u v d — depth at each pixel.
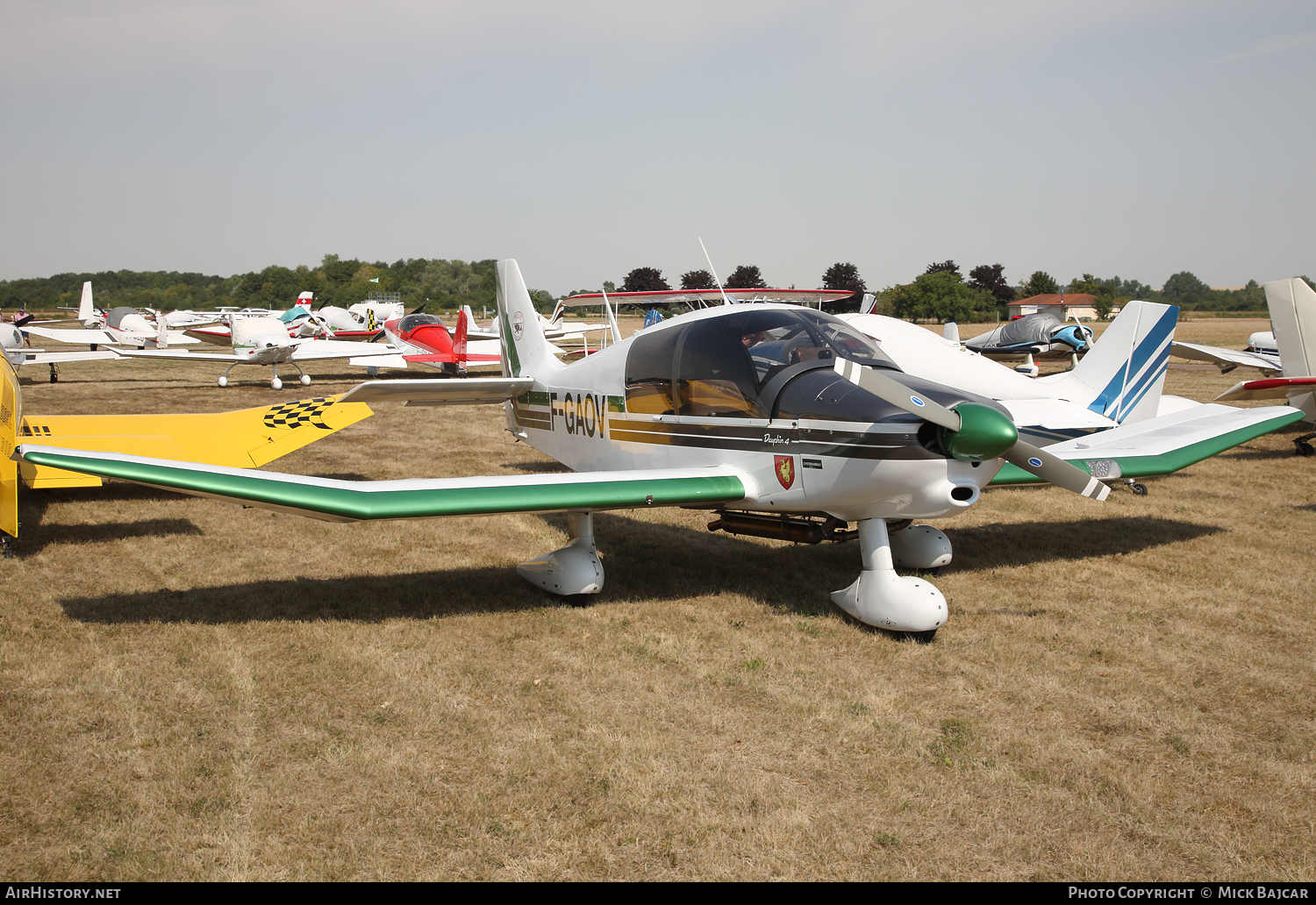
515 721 3.57
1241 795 3.04
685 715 3.65
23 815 2.85
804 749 3.36
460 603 5.13
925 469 4.28
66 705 3.64
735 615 4.95
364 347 21.42
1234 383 18.36
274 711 3.62
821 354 4.88
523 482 4.70
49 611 4.83
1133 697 3.83
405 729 3.49
